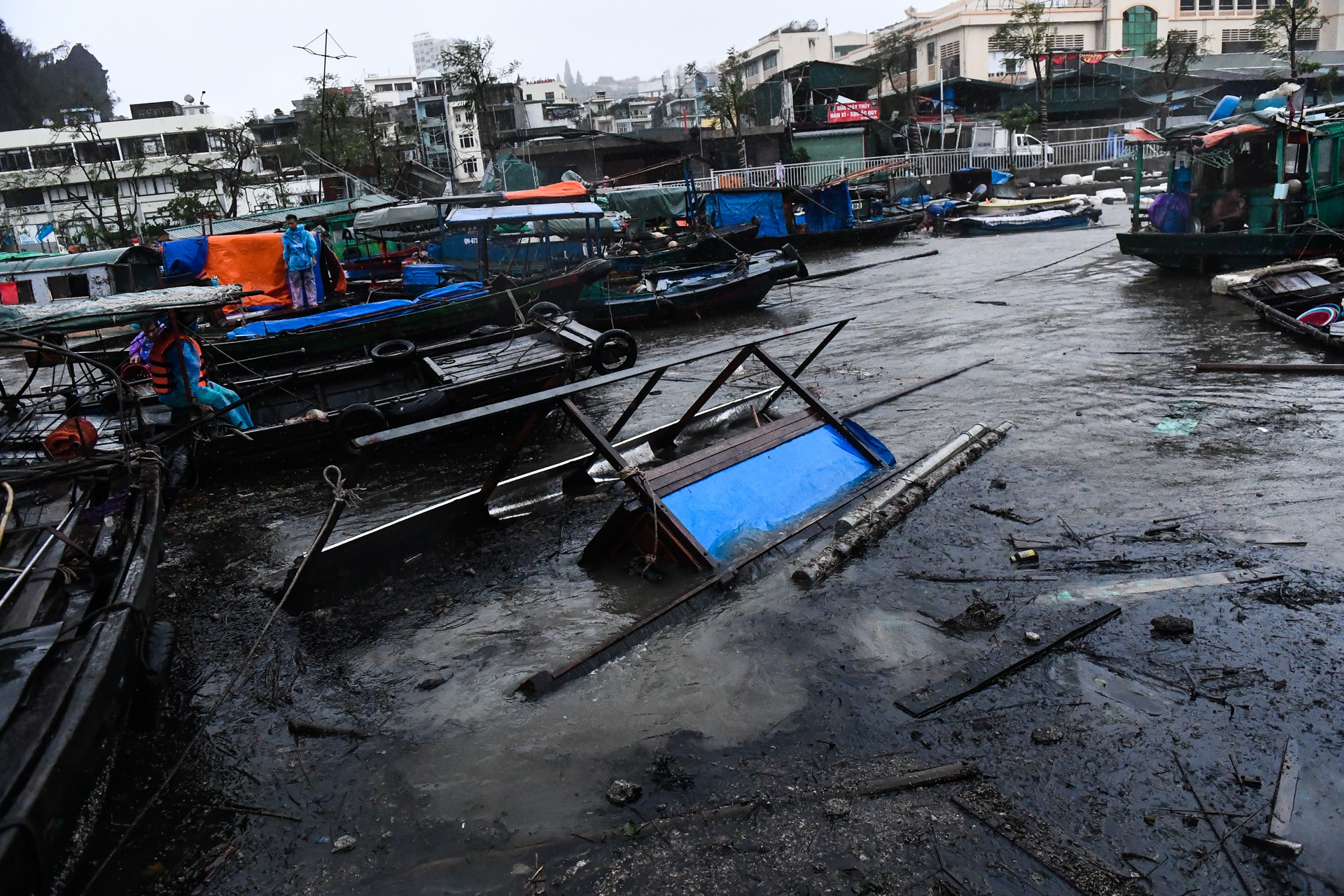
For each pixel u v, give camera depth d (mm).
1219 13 60219
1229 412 9562
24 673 4402
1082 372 11867
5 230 43469
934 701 4965
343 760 4988
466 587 6984
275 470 10711
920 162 44938
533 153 42625
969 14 57406
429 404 10438
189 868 4281
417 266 19938
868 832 4082
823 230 33406
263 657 6172
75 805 4000
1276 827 3881
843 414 10625
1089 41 60469
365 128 45688
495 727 5129
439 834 4340
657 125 72312
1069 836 3959
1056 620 5688
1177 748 4453
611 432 9117
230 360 12250
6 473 6566
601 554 7215
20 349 9656
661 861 4031
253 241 18234
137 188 49375
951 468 8375
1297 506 7043
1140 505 7359
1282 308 13820
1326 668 4965
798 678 5355
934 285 22172
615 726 5047
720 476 7504
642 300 19641
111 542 6059
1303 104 17203
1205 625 5504
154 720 5469
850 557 6859
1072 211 33844
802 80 54094
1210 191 18688
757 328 18688
